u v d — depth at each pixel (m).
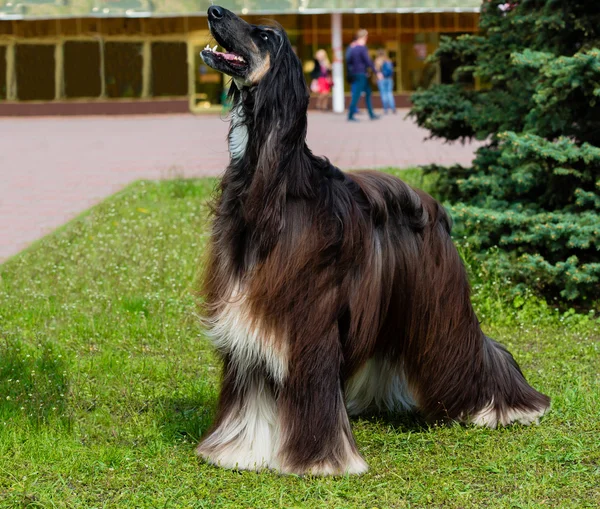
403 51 31.59
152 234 9.83
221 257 4.19
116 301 7.48
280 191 3.98
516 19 8.21
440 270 4.65
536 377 5.81
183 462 4.48
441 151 17.28
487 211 7.51
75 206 12.44
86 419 5.14
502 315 7.10
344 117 27.12
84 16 29.61
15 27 30.72
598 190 7.48
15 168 16.36
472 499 4.12
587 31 7.83
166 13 29.62
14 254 9.45
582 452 4.59
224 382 4.43
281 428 4.21
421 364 4.73
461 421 4.90
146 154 18.44
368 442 4.79
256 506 4.01
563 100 7.55
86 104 31.05
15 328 6.81
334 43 29.19
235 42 3.96
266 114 3.95
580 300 7.55
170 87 31.36
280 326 4.05
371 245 4.31
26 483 4.25
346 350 4.31
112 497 4.19
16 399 5.26
